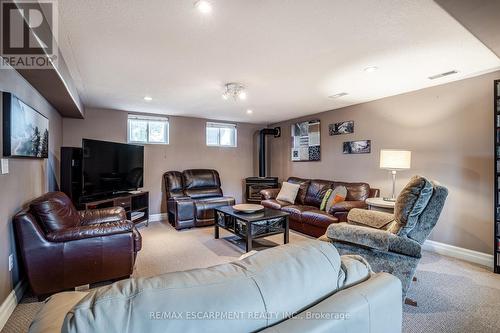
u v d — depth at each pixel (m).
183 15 1.76
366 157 4.25
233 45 2.21
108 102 4.24
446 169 3.28
